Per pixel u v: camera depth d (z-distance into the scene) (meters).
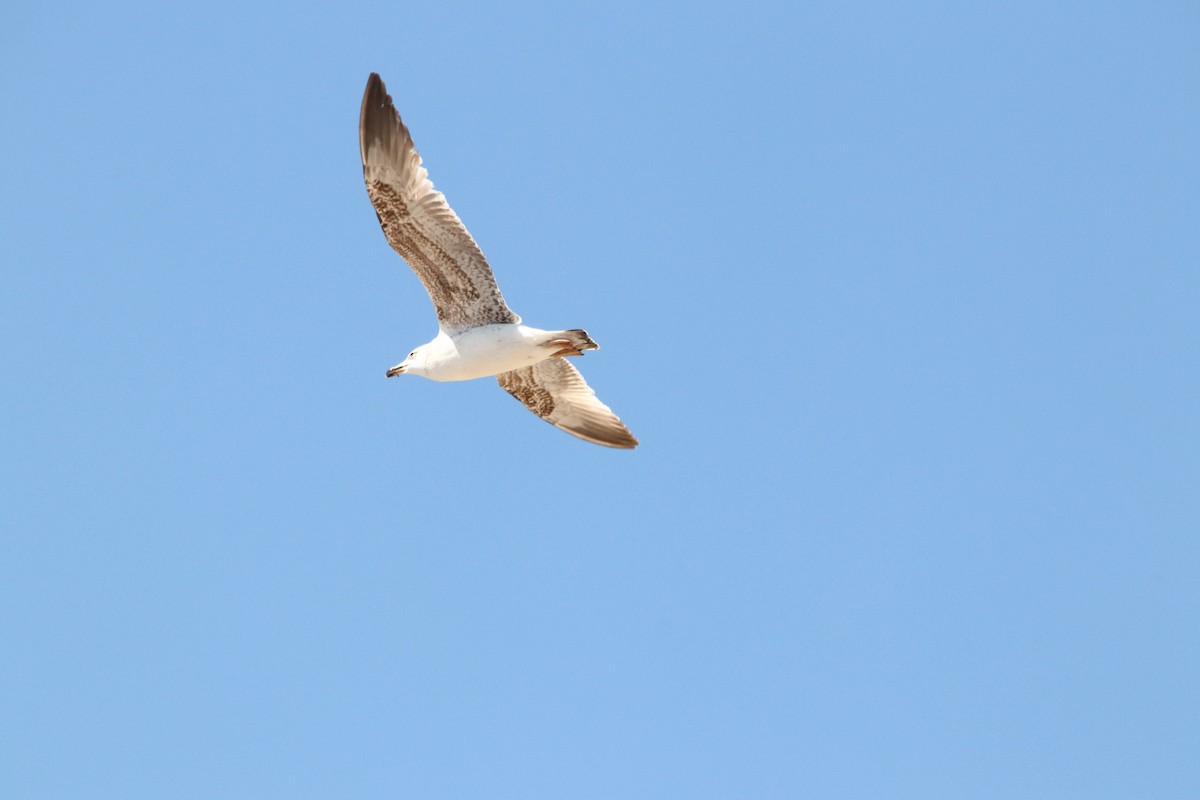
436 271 15.89
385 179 15.17
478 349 15.89
